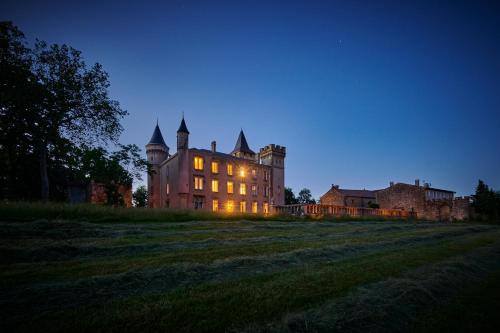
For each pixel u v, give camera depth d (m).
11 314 3.21
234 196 41.84
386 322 3.76
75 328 2.97
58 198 30.84
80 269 5.16
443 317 4.10
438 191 54.91
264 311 3.70
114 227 10.76
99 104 23.84
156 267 5.43
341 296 4.41
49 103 21.30
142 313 3.39
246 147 54.06
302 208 24.19
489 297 5.05
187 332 3.05
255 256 6.77
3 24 19.50
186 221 15.27
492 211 43.41
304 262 6.67
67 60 22.58
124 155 32.94
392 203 52.59
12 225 8.65
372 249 9.02
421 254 8.28
